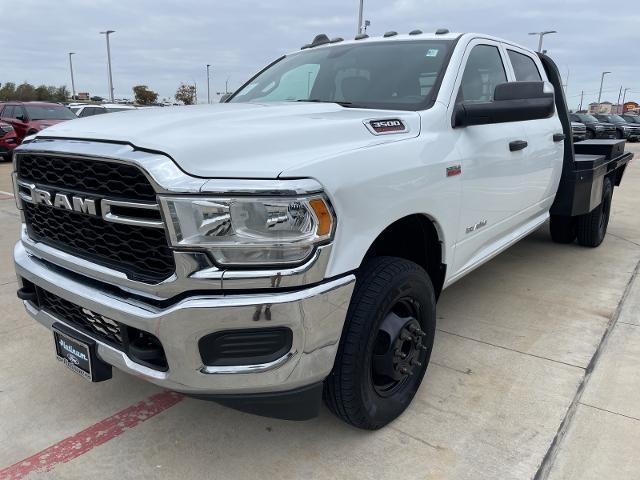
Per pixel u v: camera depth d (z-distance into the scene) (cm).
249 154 199
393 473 233
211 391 199
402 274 238
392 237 288
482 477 230
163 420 273
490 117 288
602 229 598
